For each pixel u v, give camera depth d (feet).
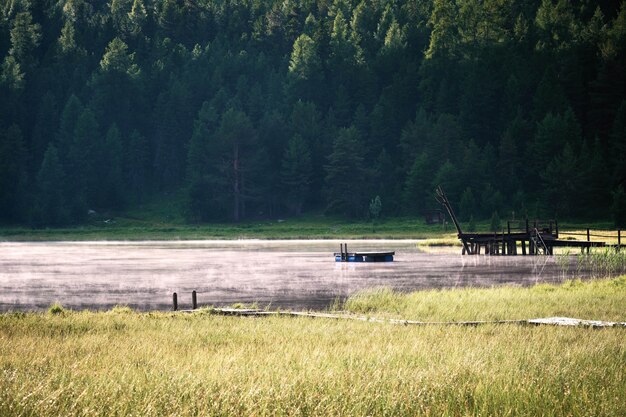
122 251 589.32
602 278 293.43
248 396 62.39
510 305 183.32
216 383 69.51
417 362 89.04
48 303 233.55
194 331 132.98
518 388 68.64
